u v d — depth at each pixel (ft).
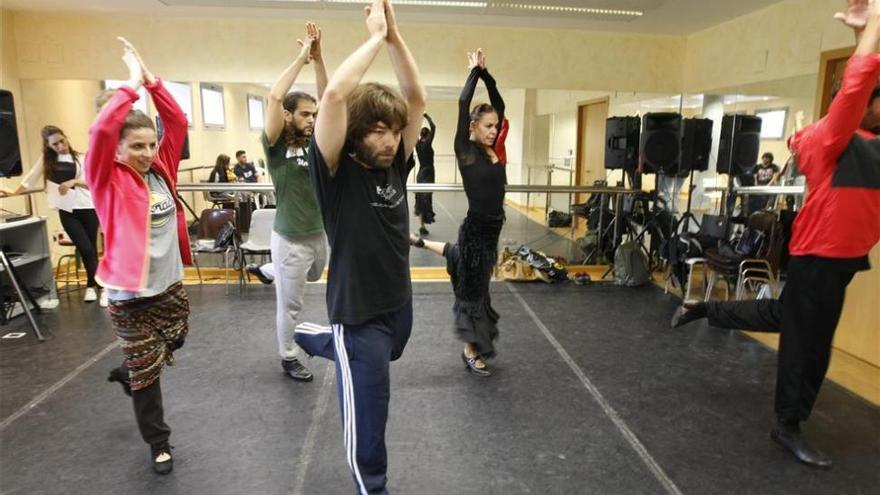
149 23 17.29
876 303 10.07
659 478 6.79
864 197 6.38
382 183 5.04
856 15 5.95
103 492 6.46
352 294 5.01
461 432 7.82
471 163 8.70
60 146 13.05
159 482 6.64
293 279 8.93
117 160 6.13
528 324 12.37
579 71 19.16
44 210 17.31
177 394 8.90
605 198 17.70
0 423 7.98
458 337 9.46
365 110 4.65
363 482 5.20
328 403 8.63
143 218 6.24
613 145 17.76
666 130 16.07
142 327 6.52
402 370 9.87
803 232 6.82
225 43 17.60
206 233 16.12
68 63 17.16
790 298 7.02
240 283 15.07
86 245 13.61
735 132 15.39
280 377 9.54
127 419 8.13
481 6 15.66
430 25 18.20
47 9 16.38
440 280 16.07
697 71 18.99
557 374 9.76
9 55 16.56
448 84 18.63
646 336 11.67
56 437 7.63
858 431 7.93
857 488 6.62
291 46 17.76
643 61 19.40
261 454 7.25
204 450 7.32
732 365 10.19
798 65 14.55
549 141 27.55
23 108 17.10
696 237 14.82
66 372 9.71
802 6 14.35
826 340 6.96
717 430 7.92
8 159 12.55
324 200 4.91
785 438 7.32
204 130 20.99
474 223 9.02
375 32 4.73
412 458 7.17
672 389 9.21
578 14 16.42
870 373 9.80
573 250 19.27
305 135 8.39
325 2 15.31
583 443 7.56
